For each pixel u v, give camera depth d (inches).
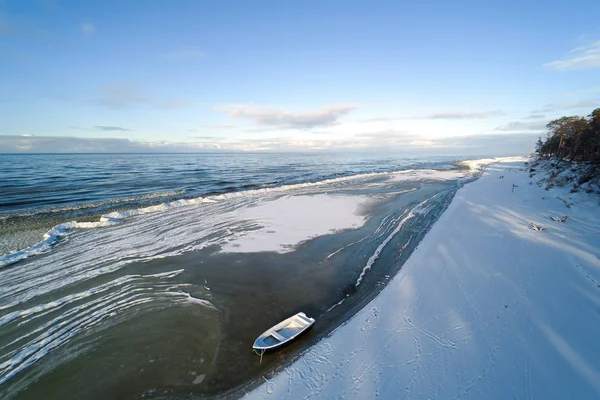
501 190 1252.5
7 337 370.6
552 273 458.3
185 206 1004.6
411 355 315.0
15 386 302.2
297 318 386.9
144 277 519.5
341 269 556.7
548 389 261.9
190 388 297.9
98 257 594.9
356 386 280.5
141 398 288.7
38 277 513.7
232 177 1900.8
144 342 363.3
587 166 1165.1
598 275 437.1
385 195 1251.2
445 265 524.4
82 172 2044.8
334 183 1624.0
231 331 385.4
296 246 663.1
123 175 1897.1
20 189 1258.0
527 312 370.0
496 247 581.9
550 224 693.3
